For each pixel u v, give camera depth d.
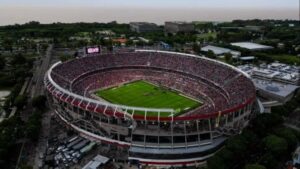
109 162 156.50
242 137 157.88
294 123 199.75
